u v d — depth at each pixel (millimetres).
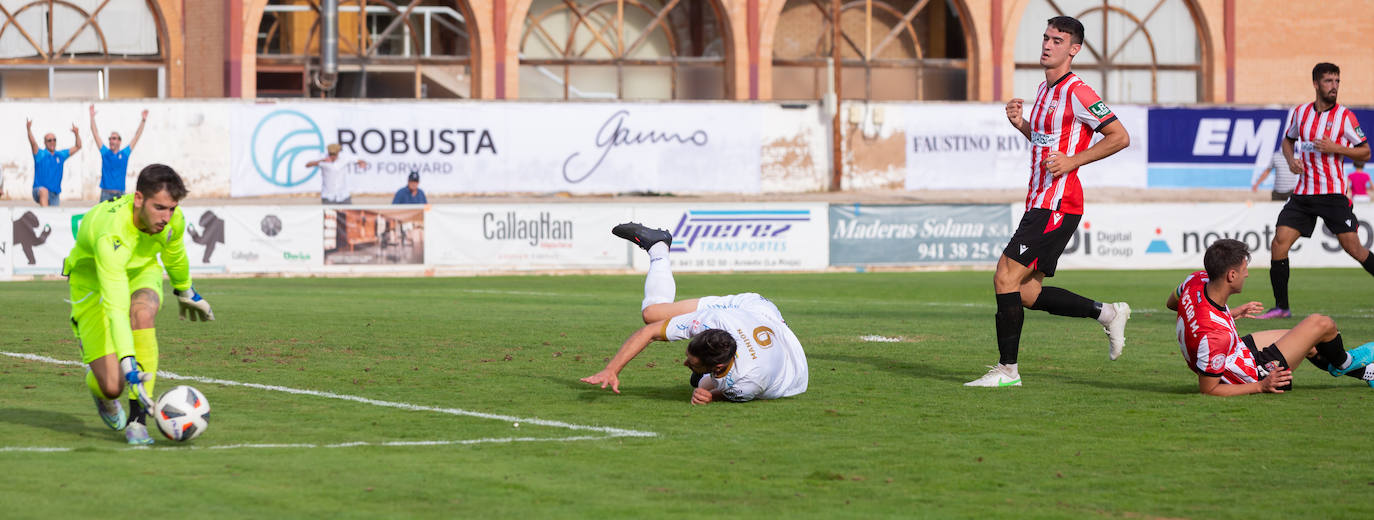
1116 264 43406
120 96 64875
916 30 73938
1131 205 43406
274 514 9250
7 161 56688
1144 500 9867
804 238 41688
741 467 11039
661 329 14562
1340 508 9602
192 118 58156
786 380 14828
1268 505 9711
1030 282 16547
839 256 42000
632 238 16281
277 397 14969
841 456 11547
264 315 25031
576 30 70000
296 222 38719
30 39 63906
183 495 9797
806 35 72500
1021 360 18734
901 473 10820
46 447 11734
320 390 15562
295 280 36688
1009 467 11078
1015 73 74375
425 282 36031
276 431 12719
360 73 67125
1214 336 15062
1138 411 14078
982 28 72688
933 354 19453
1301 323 15477
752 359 14352
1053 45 15766
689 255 40812
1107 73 74938
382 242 39344
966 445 12086
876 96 73250
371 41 67125
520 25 67812
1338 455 11586
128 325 11305
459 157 60219
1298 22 75625
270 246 38500
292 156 58875
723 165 63719
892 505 9680
